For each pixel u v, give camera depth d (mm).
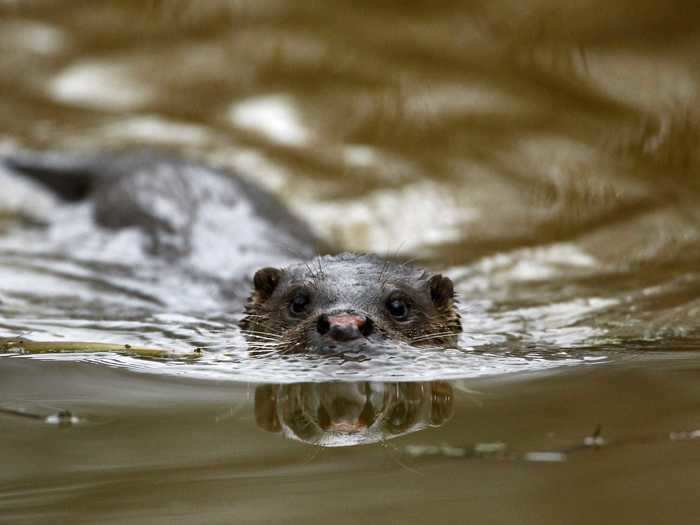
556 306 10914
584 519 5641
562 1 19234
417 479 6230
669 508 5715
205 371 8531
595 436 6656
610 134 16312
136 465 6453
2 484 6176
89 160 15352
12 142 16672
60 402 7676
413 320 9555
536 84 17703
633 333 9617
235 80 18406
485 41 18891
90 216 14094
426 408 7523
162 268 12211
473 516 5695
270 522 5605
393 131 16688
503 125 16703
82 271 12133
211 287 11594
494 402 7594
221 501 5887
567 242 13297
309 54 18906
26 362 8711
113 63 19172
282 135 16719
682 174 15211
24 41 19672
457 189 15031
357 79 18156
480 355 8961
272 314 9805
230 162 15906
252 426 7176
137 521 5621
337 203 14695
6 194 14883
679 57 18000
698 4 18703
